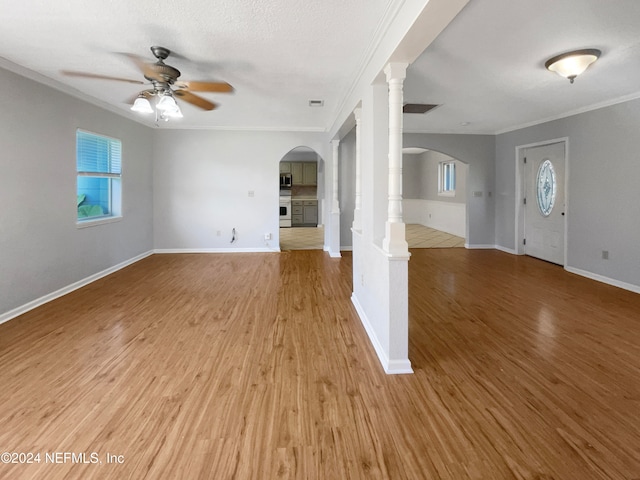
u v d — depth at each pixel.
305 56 3.23
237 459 1.68
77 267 4.56
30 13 2.49
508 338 3.06
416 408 2.09
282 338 3.07
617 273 4.65
